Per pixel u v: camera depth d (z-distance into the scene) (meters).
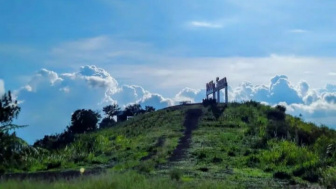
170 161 25.66
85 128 62.91
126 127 50.62
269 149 29.08
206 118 46.16
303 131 35.38
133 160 27.08
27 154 25.88
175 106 59.88
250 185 18.11
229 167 23.59
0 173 23.30
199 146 31.11
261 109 49.16
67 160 28.11
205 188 15.57
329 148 27.06
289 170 22.36
